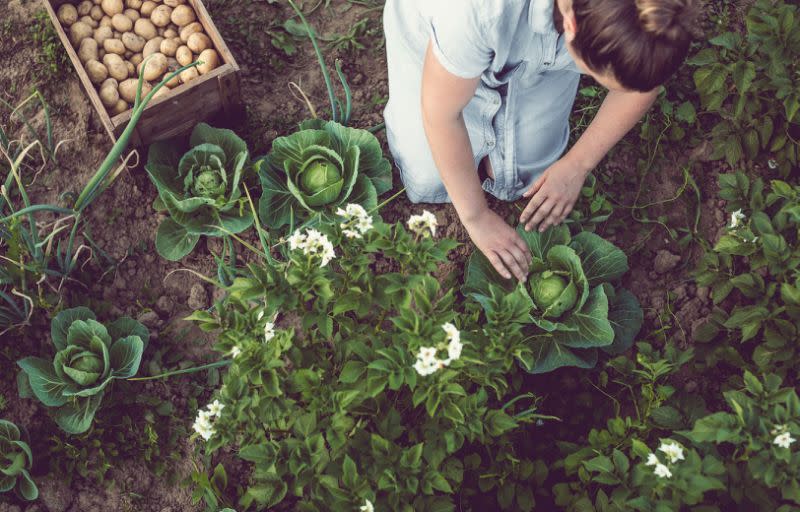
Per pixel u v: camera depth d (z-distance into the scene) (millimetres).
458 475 2432
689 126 3230
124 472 2740
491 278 2873
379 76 3371
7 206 3025
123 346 2764
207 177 2879
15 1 3279
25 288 2797
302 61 3383
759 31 2939
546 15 2002
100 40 2998
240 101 3129
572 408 2844
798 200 2783
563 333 2746
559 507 2668
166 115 2893
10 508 2641
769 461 2127
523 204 3162
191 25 3029
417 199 3127
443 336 2125
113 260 3023
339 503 2262
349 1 3453
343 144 3021
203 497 2727
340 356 2506
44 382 2666
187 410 2848
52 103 3195
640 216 3150
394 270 3078
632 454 2520
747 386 2244
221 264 2896
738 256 3025
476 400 2318
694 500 2146
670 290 3055
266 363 2207
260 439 2389
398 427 2400
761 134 3090
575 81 2730
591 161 2721
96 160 3143
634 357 2938
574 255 2686
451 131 2305
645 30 1574
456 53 2002
